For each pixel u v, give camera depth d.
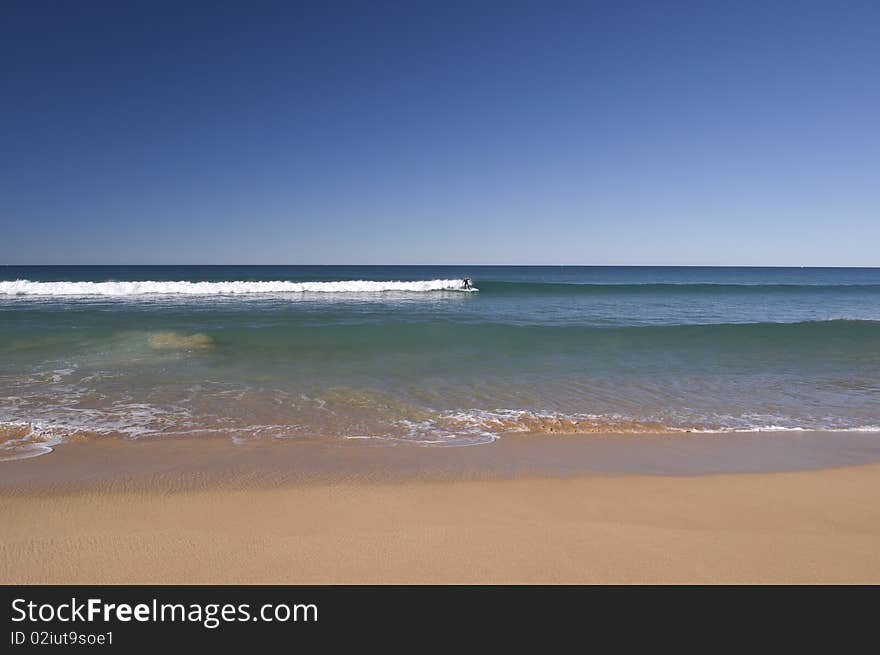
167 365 9.52
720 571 3.10
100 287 22.69
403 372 9.41
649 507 4.10
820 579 3.03
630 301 25.78
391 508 3.98
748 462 5.34
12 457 5.08
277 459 5.16
